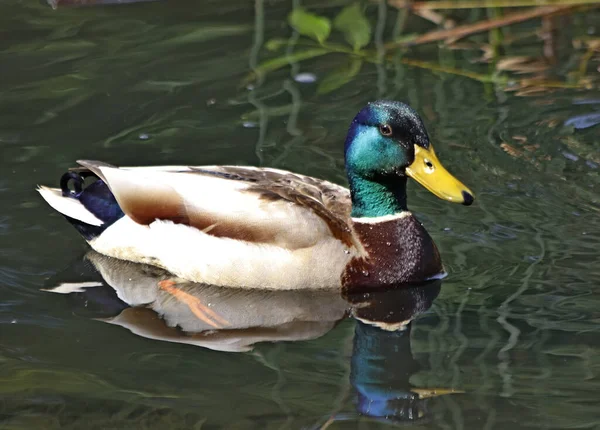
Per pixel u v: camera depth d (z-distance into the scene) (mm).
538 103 15500
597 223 12695
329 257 11742
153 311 11539
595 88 15852
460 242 12492
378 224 12109
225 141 14516
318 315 11547
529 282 11625
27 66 16203
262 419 9383
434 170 11664
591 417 9273
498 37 17266
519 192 13438
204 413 9477
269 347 10789
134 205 12133
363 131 11938
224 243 11883
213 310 11586
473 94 15719
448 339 10734
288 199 11867
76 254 12461
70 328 11047
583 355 10266
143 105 15328
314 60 16594
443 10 17938
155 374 10164
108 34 17188
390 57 16703
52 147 14312
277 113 15195
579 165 14008
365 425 9289
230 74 16141
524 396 9641
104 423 9305
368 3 17984
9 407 9523
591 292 11375
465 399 9648
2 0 18125
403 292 11922
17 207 13195
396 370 10234
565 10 17828
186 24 17578
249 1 18125
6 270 12039
